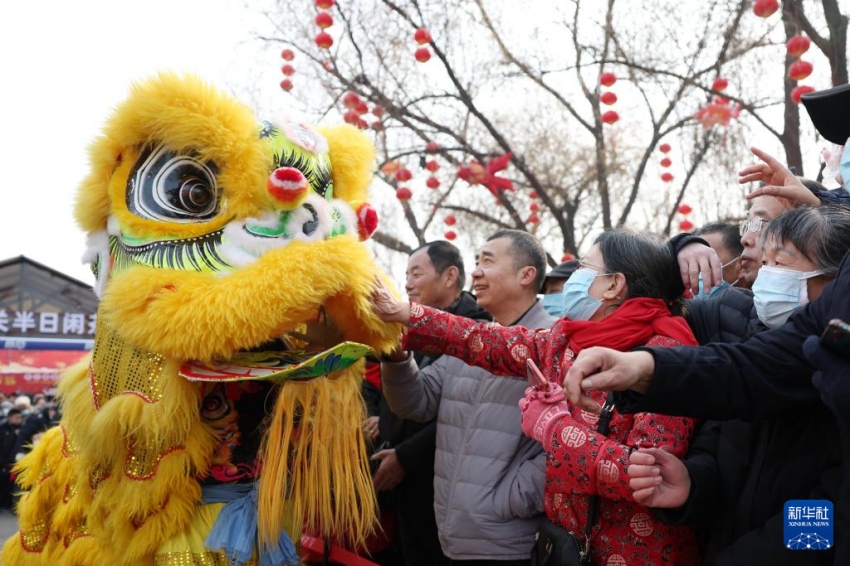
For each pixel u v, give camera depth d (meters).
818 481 1.75
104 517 2.23
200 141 2.14
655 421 2.03
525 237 2.95
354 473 2.40
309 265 2.09
